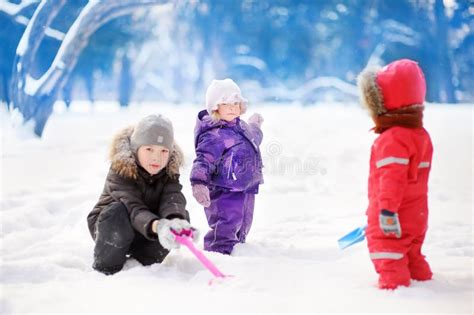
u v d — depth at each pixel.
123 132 6.56
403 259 5.44
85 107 47.06
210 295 5.16
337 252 7.18
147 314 4.70
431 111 31.97
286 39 58.78
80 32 21.72
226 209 7.30
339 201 11.02
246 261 6.30
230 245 7.23
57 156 16.25
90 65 53.50
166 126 6.41
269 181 12.85
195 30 56.62
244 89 61.06
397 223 5.32
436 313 4.71
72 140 20.27
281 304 4.90
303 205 10.66
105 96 56.09
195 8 55.34
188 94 58.75
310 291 5.30
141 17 50.81
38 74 24.20
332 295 5.17
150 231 5.99
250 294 5.20
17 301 5.01
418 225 5.56
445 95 49.38
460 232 8.18
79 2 23.97
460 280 5.74
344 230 8.60
